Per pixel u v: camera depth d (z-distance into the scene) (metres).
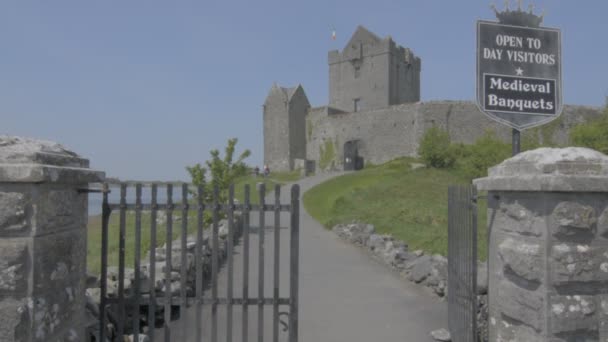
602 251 3.82
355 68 73.00
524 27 6.16
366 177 40.16
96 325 5.05
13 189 3.35
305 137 72.94
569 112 51.03
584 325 3.77
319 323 7.21
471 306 4.95
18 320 3.29
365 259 12.41
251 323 7.09
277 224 4.75
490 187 4.43
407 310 7.90
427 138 45.53
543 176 3.75
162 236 13.31
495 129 53.50
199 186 4.77
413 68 77.94
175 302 4.78
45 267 3.53
